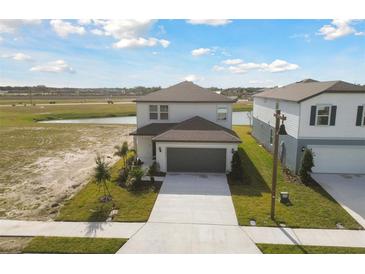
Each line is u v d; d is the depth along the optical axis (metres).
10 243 9.55
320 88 17.53
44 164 19.98
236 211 11.99
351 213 11.91
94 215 11.56
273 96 22.41
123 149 17.25
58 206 12.61
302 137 17.00
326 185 15.32
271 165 19.52
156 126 20.55
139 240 9.71
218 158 17.23
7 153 23.61
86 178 16.64
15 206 12.59
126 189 14.55
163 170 17.38
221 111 20.72
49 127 40.88
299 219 11.27
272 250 9.12
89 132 35.97
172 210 12.10
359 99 16.36
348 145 16.92
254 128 30.75
